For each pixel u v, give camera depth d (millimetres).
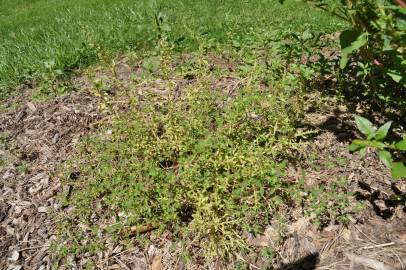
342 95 3682
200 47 3777
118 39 5863
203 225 2625
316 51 4801
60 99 4602
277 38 4961
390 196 2936
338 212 2869
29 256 3000
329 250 2689
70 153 3795
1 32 8242
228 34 5258
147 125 3338
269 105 3387
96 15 7383
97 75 5004
